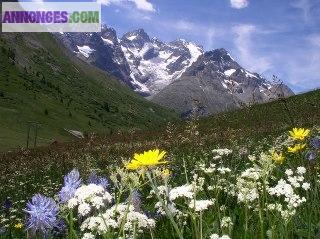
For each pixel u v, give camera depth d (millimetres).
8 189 15633
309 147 6816
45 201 3018
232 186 5656
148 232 4715
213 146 16219
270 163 3717
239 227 4523
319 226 4094
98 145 23438
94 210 3312
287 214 3590
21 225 6941
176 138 18328
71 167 17594
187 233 4594
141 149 19062
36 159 21859
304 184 4984
